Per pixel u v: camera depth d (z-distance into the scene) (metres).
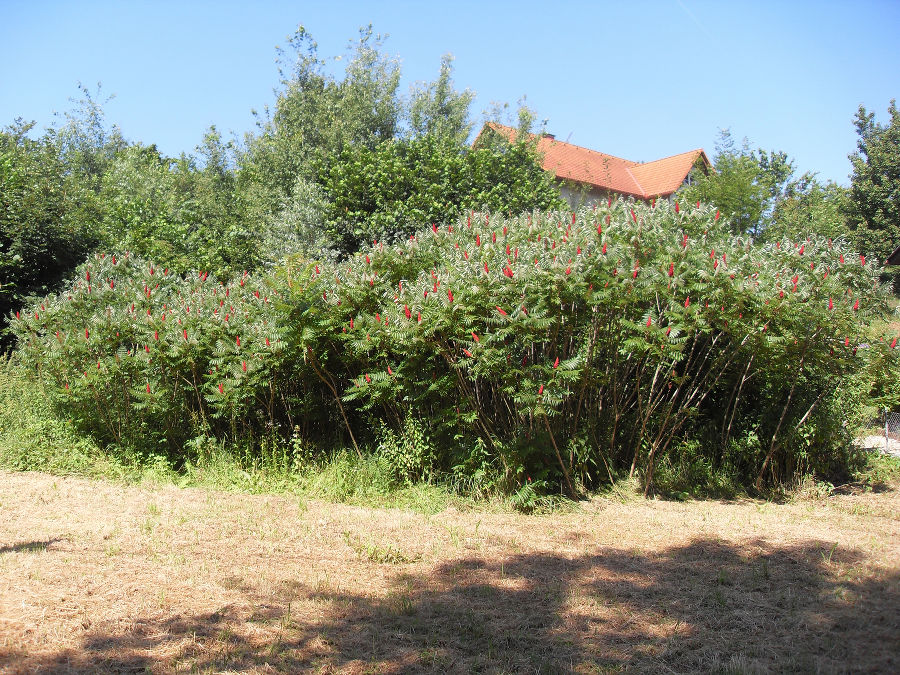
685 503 6.95
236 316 7.73
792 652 3.57
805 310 6.58
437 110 22.20
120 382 8.11
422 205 16.48
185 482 7.44
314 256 15.41
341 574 4.78
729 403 7.92
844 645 3.64
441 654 3.57
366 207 17.02
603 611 4.14
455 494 6.86
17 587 4.24
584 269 6.51
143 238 15.30
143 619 3.91
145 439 8.23
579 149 30.09
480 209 16.34
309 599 4.29
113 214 15.99
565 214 8.20
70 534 5.50
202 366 8.00
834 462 7.96
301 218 16.47
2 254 12.49
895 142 29.52
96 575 4.56
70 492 6.98
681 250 6.79
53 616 3.86
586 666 3.45
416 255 7.72
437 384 6.73
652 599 4.34
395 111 21.19
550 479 6.99
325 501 6.88
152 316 7.88
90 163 34.56
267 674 3.32
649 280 6.64
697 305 6.51
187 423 8.26
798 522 6.20
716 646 3.66
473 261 6.94
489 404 7.20
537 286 6.34
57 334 7.94
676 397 7.79
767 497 7.29
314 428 8.33
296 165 19.31
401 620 4.01
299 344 7.31
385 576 4.76
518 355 6.87
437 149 17.48
